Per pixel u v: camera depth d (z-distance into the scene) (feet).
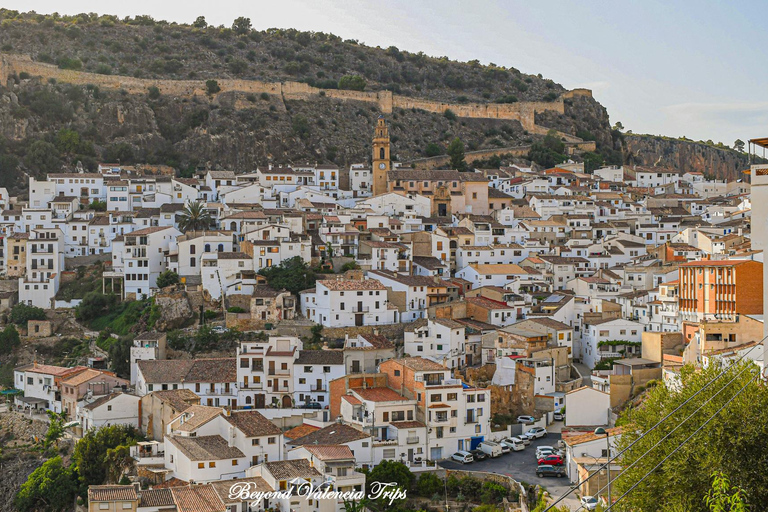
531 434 516.73
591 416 513.86
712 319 543.80
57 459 529.86
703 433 259.19
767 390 262.26
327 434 482.28
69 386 592.60
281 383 566.36
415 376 507.71
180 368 582.35
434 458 491.72
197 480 443.73
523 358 574.56
